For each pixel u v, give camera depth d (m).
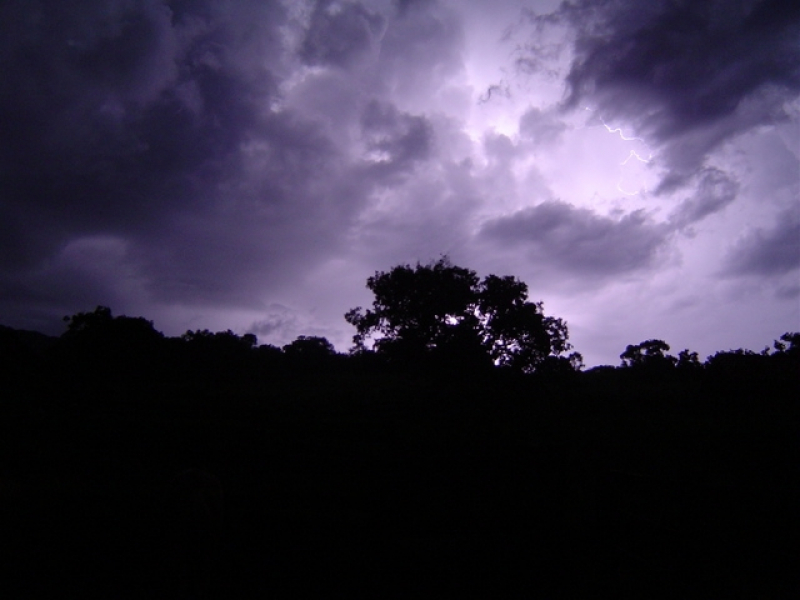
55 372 23.58
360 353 45.09
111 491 9.69
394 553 8.24
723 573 7.38
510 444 15.50
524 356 30.89
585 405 27.16
